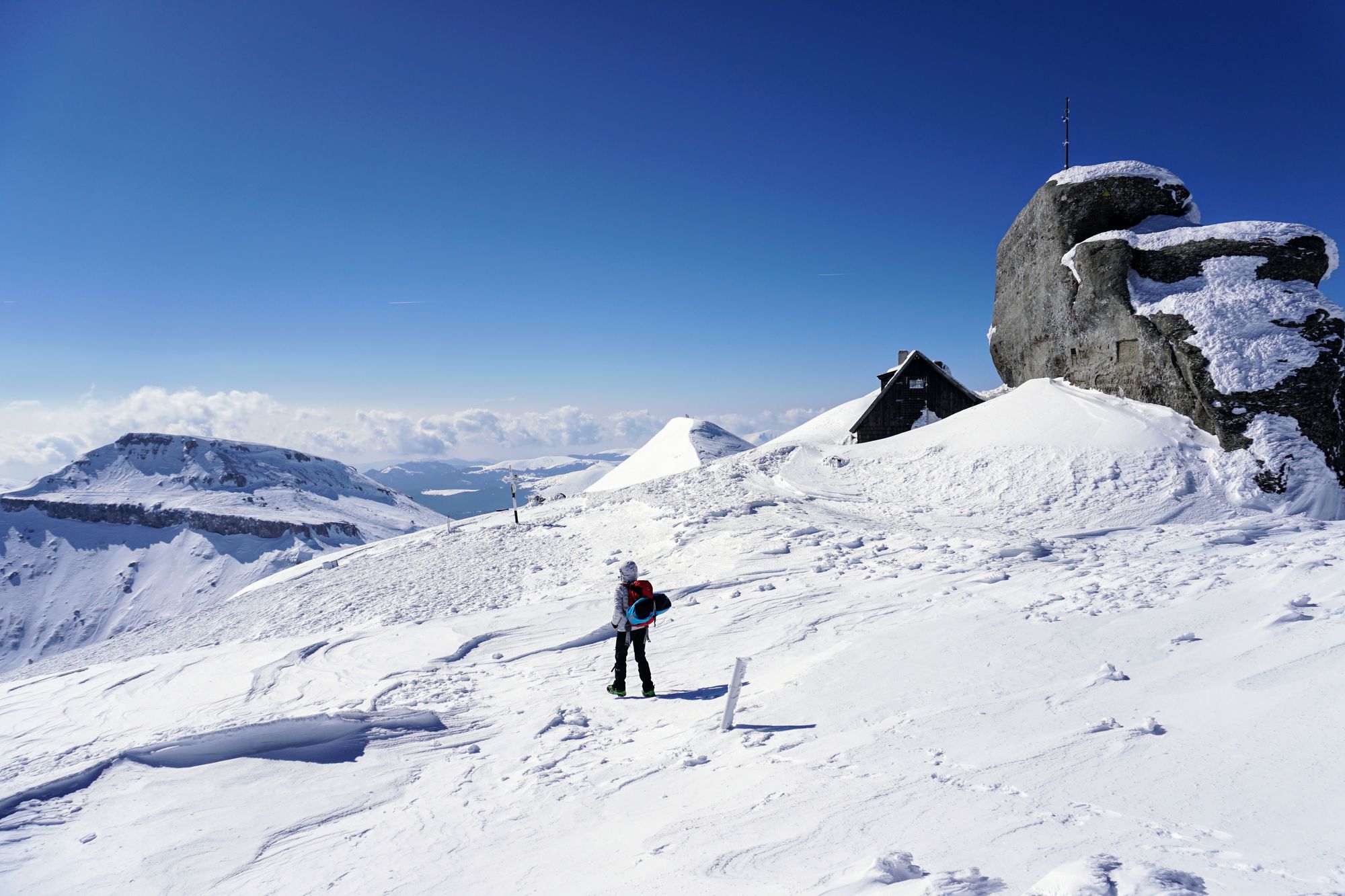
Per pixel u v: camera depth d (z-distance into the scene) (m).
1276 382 19.97
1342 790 3.28
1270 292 21.48
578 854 4.18
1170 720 4.59
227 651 14.08
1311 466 18.94
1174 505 18.80
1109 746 4.36
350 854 4.68
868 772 4.63
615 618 7.85
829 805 4.17
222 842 5.00
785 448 30.67
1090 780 3.94
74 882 4.59
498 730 7.26
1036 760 4.35
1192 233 23.52
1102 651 6.30
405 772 6.27
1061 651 6.48
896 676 6.60
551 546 23.78
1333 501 18.42
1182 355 21.70
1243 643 5.69
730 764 5.27
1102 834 3.29
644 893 3.47
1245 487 19.06
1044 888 2.73
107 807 5.72
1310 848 2.86
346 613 19.62
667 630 10.61
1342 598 6.27
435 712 8.05
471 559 24.25
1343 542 9.65
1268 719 4.23
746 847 3.77
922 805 3.97
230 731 6.73
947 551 13.09
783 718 6.10
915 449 26.92
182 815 5.49
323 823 5.28
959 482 23.05
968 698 5.73
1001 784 4.09
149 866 4.70
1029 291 29.86
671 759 5.66
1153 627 6.68
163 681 12.31
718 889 3.33
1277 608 6.43
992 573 10.51
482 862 4.30
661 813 4.58
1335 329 20.30
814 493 24.17
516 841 4.55
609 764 5.80
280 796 5.79
